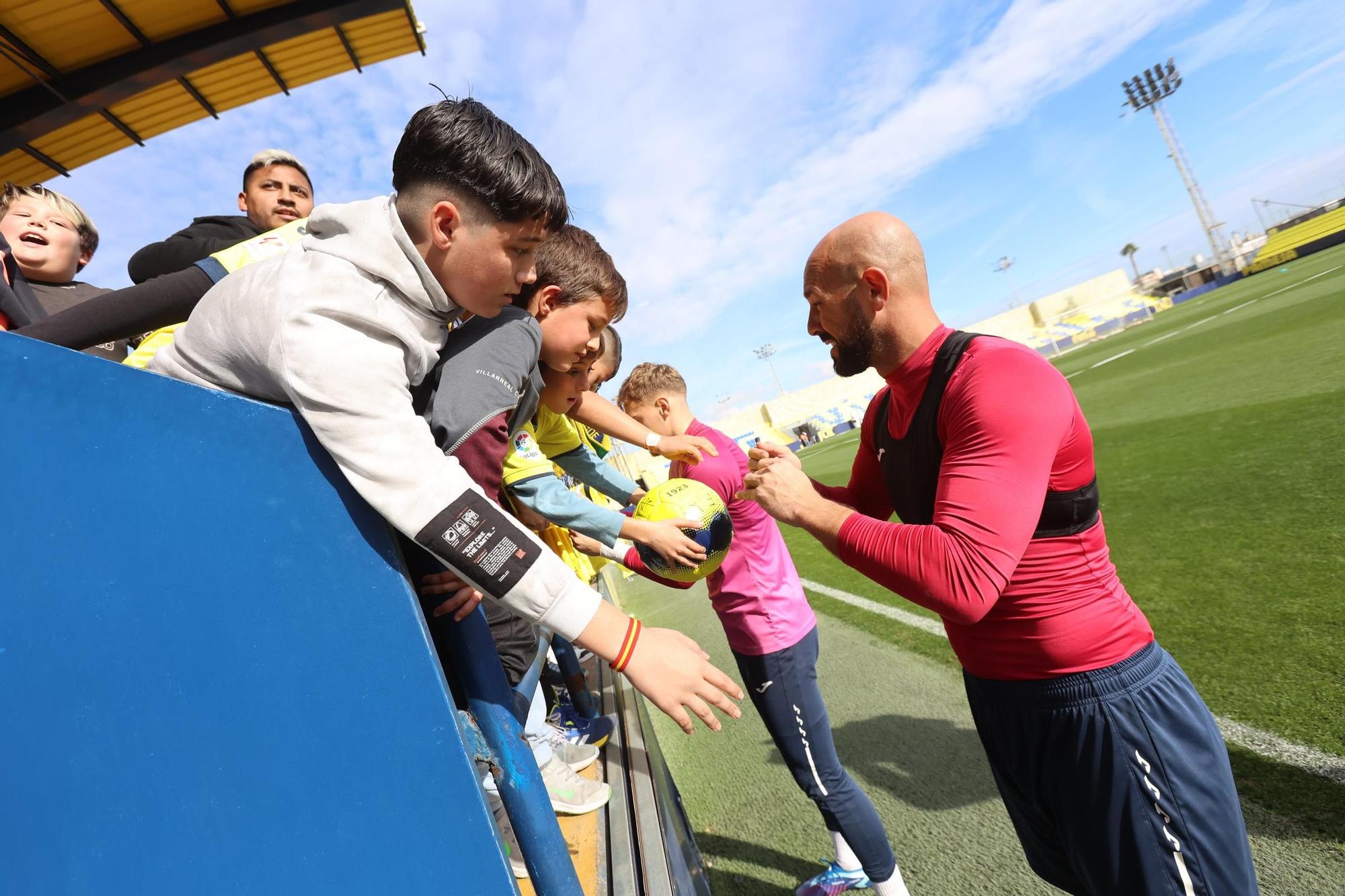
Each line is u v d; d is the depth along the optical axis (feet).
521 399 4.19
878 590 18.81
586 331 5.50
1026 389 4.22
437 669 2.39
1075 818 4.54
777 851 8.46
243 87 14.49
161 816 1.97
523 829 2.92
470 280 2.98
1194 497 17.84
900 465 5.27
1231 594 11.70
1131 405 36.73
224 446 2.22
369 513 2.43
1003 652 4.69
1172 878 4.22
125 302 4.23
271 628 2.18
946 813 8.24
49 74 11.97
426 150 2.73
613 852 4.97
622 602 28.37
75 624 1.93
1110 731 4.31
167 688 2.02
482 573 2.53
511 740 2.91
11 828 1.81
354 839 2.18
